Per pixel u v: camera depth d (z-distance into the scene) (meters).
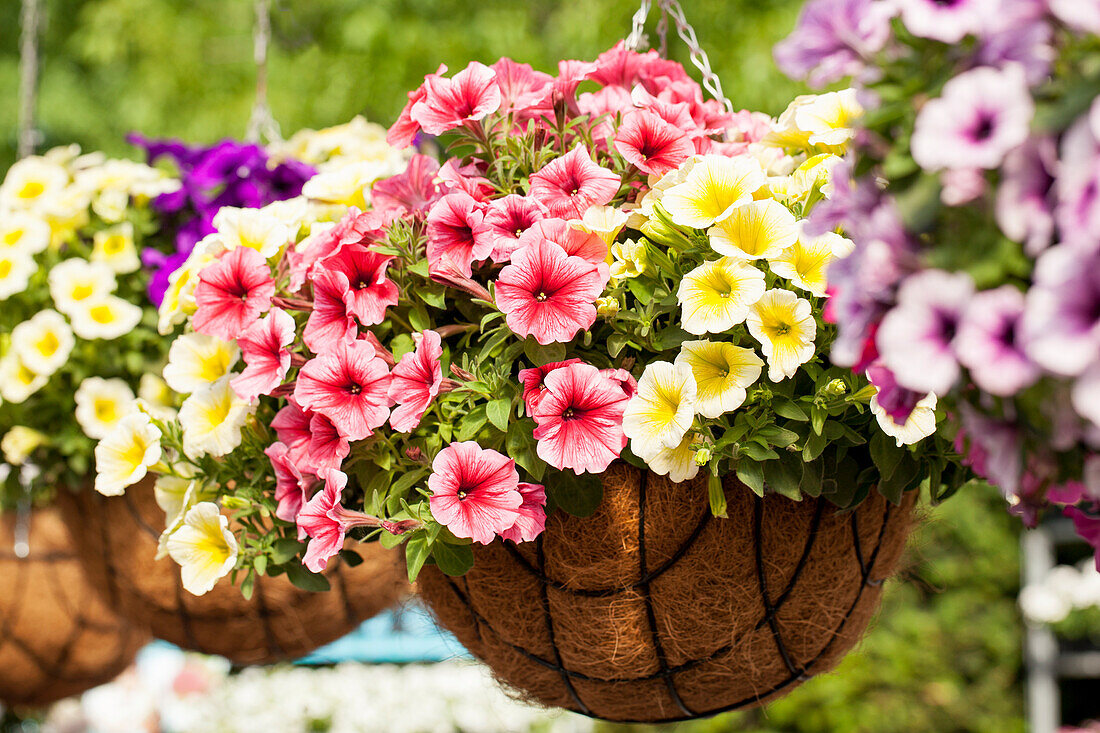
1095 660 5.33
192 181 1.91
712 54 4.34
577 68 1.61
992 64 1.23
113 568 1.83
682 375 1.44
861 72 1.28
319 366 1.50
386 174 1.74
